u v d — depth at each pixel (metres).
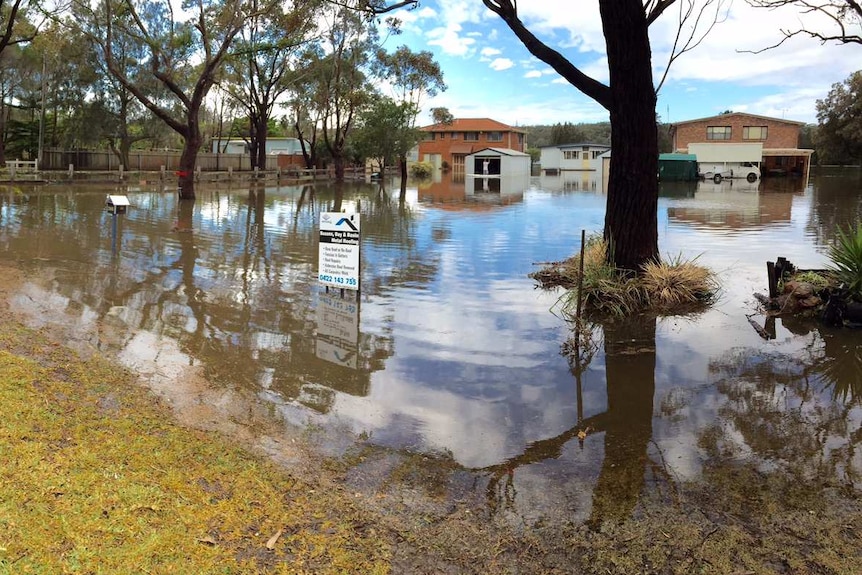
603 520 3.32
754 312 7.75
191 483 3.32
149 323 6.74
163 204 20.36
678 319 7.44
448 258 11.35
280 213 18.69
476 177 55.09
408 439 4.27
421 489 3.60
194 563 2.66
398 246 12.75
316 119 43.78
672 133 59.97
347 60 38.34
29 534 2.65
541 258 11.38
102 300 7.61
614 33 8.16
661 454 4.12
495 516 3.34
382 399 4.96
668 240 13.85
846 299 7.21
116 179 30.36
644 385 5.37
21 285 8.11
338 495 3.45
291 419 4.48
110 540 2.71
